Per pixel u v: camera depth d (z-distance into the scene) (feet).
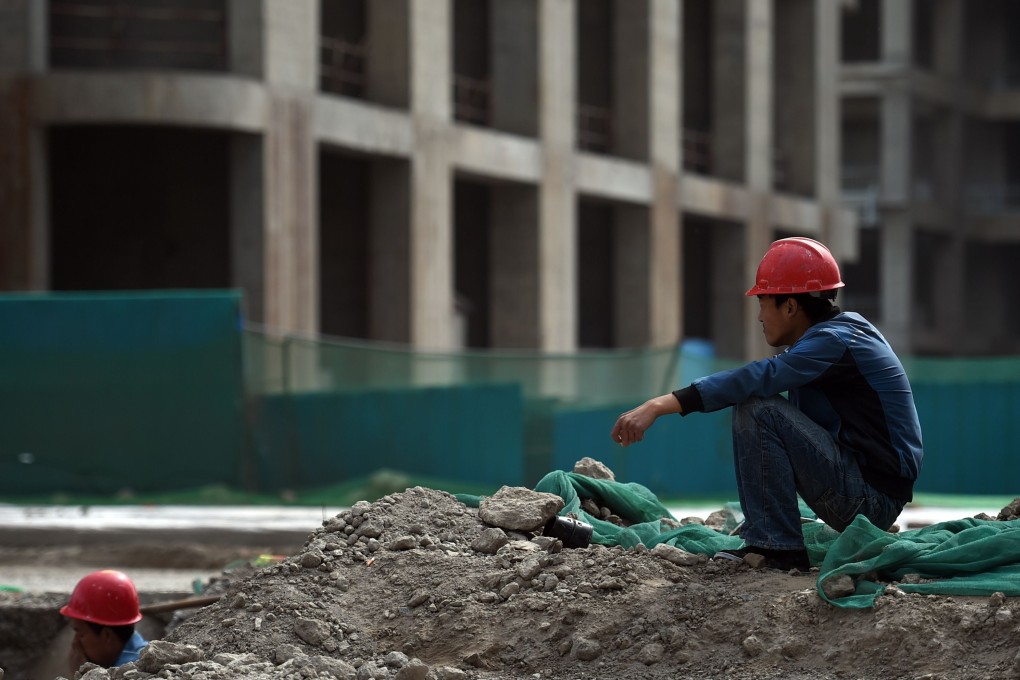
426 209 108.78
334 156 112.27
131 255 100.83
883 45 214.48
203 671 20.97
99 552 51.88
